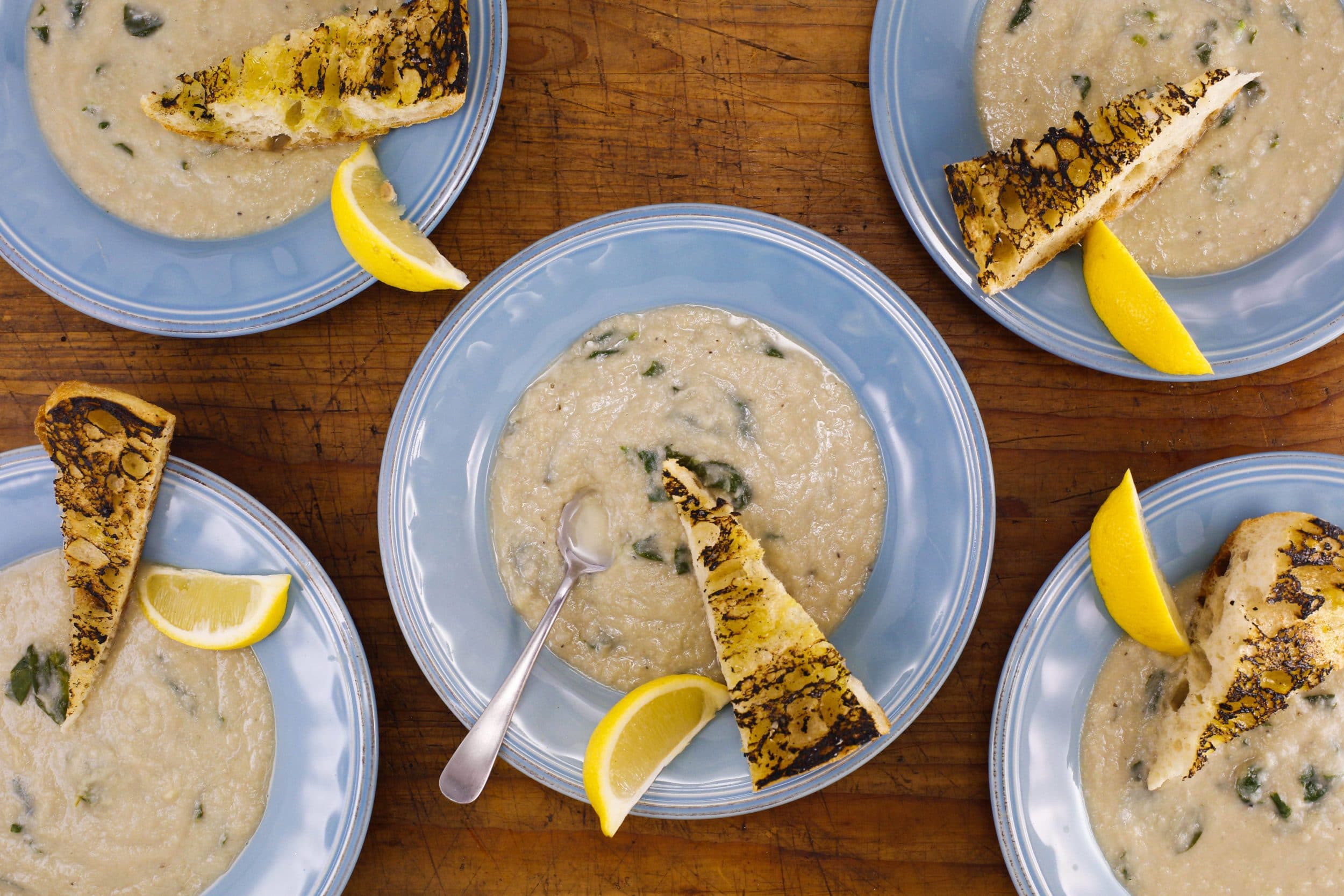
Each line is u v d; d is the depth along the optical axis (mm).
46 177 606
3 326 625
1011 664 595
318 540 623
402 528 597
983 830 617
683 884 620
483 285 590
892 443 598
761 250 592
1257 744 599
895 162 598
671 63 621
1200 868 598
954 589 592
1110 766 599
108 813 604
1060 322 601
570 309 599
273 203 608
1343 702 597
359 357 625
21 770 605
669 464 582
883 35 597
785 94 621
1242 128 608
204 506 595
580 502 601
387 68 587
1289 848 595
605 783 569
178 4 610
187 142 610
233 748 602
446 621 599
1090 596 595
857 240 621
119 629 606
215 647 590
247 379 625
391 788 621
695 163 622
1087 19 603
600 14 621
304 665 596
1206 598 597
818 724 580
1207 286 608
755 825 622
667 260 595
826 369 600
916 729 621
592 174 622
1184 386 625
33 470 598
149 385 625
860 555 599
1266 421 623
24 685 604
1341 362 623
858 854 620
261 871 600
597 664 599
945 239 599
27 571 606
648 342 599
